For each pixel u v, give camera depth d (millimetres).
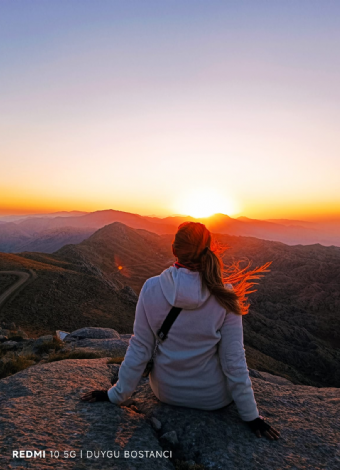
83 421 2369
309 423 2734
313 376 76188
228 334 2330
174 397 2520
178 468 2049
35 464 1749
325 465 2160
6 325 25703
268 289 150125
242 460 2141
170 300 2225
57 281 79938
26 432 2098
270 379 6555
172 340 2326
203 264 2258
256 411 2418
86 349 10781
